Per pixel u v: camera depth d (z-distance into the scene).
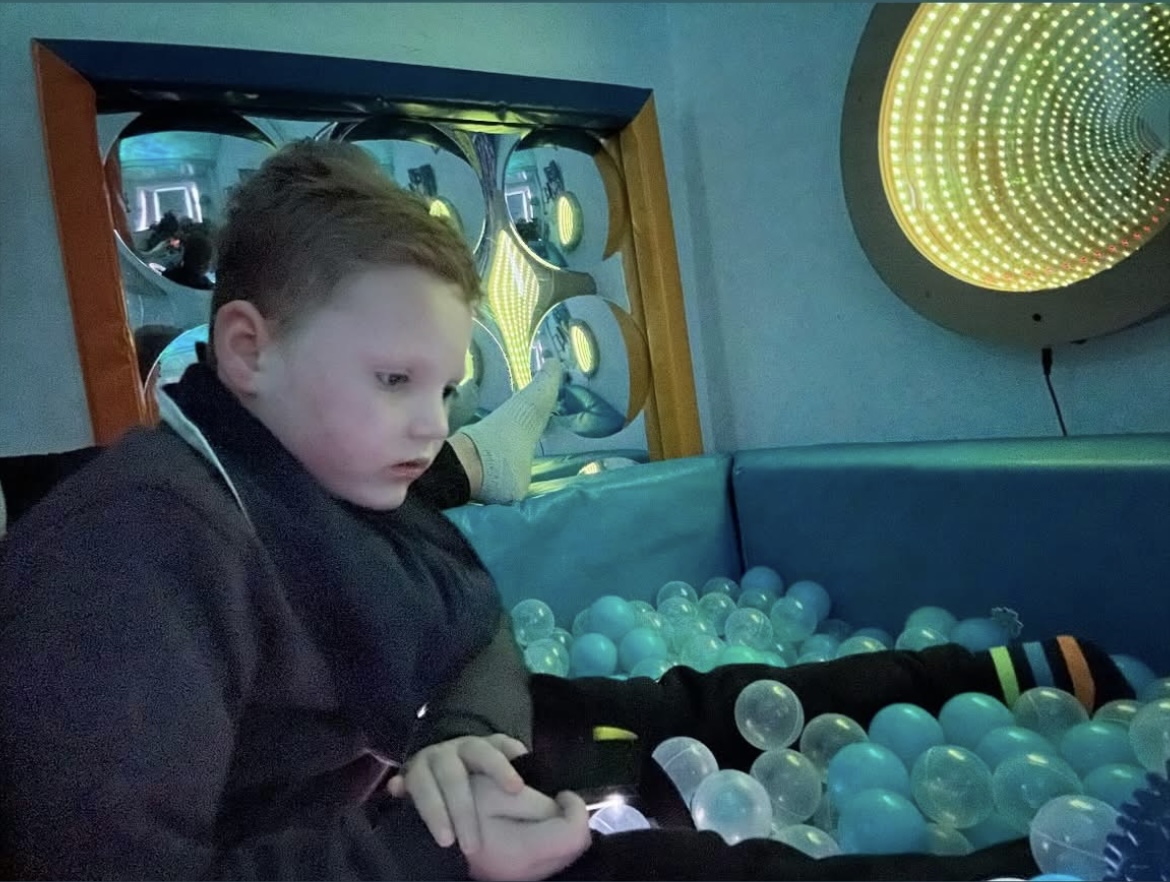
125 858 0.46
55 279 1.12
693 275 1.66
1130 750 0.72
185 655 0.50
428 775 0.56
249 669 0.55
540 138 1.52
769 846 0.61
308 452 0.64
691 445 1.60
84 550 0.50
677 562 1.38
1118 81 0.99
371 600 0.65
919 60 1.18
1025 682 0.87
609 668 1.10
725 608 1.25
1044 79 1.06
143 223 1.17
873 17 1.22
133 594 0.49
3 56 1.11
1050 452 1.03
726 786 0.72
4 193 1.11
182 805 0.49
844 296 1.41
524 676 0.86
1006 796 0.68
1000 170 1.12
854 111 1.26
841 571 1.29
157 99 1.17
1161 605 0.92
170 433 0.62
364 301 0.61
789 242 1.49
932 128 1.19
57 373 1.13
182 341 1.18
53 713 0.47
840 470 1.26
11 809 0.46
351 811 0.58
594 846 0.59
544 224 1.52
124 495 0.53
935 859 0.60
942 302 1.19
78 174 1.09
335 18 1.32
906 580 1.19
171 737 0.48
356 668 0.64
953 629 1.06
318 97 1.26
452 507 1.19
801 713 0.83
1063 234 1.07
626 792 0.73
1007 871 0.60
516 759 0.67
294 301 0.61
